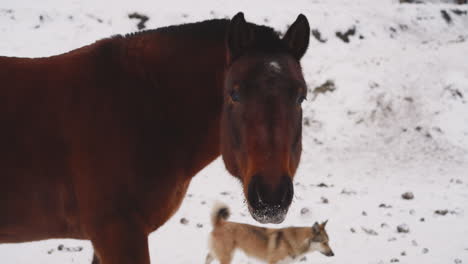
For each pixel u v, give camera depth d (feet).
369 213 26.86
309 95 47.29
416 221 25.23
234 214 26.16
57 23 52.95
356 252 20.27
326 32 56.34
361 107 46.37
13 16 52.90
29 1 56.59
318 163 39.96
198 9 58.44
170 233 22.38
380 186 34.58
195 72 10.32
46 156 9.59
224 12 58.29
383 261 18.94
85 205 9.53
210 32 10.46
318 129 44.11
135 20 55.47
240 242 17.97
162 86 10.23
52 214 9.78
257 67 8.31
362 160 40.65
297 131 8.45
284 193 7.59
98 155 9.49
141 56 10.29
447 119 45.62
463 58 55.16
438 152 41.78
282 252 18.07
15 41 49.29
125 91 9.96
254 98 8.07
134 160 9.61
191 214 26.04
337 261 19.13
